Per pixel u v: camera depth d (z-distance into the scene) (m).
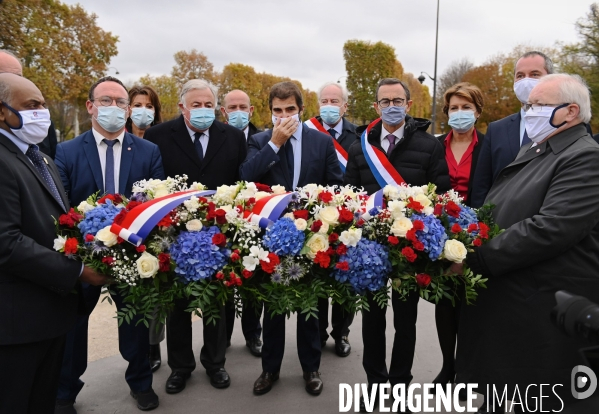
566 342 2.31
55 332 2.29
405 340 3.16
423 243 2.39
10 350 2.18
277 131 3.50
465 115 3.88
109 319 4.83
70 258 2.28
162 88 34.34
